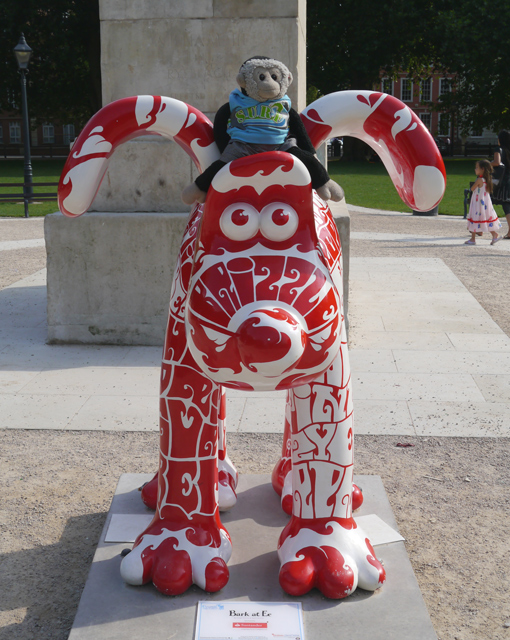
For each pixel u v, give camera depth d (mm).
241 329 1943
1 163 37719
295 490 2715
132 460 4172
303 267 2086
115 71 6129
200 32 6020
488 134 53594
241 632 2432
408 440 4457
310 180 2078
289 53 5992
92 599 2617
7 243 12719
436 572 3057
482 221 12266
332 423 2596
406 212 17906
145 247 6281
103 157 2430
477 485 3863
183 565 2619
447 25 30000
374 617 2531
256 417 4855
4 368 5844
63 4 28688
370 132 2586
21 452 4273
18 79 32375
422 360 6004
